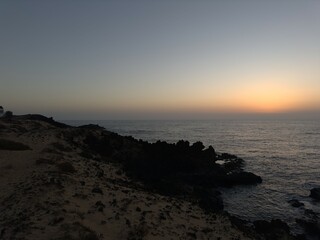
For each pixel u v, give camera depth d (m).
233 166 69.56
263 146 119.44
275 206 43.31
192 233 19.11
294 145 123.62
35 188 20.50
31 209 17.17
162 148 61.28
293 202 44.50
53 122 99.44
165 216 21.03
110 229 16.86
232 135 175.75
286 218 38.31
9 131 55.50
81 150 46.22
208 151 66.56
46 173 24.72
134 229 17.06
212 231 21.09
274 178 61.59
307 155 94.50
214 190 49.34
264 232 30.05
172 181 44.62
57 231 14.61
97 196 21.66
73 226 15.10
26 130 62.56
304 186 55.44
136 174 41.56
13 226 15.34
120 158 53.62
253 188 53.28
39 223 15.45
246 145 122.69
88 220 17.09
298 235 32.47
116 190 25.12
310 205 44.06
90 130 69.00
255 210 41.31
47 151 34.56
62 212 16.83
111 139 63.25
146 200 24.16
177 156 59.31
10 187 21.83
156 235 17.23
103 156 50.28
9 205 18.23
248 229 27.80
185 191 38.88
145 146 62.78
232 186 54.28
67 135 58.66
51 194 19.44
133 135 165.12
